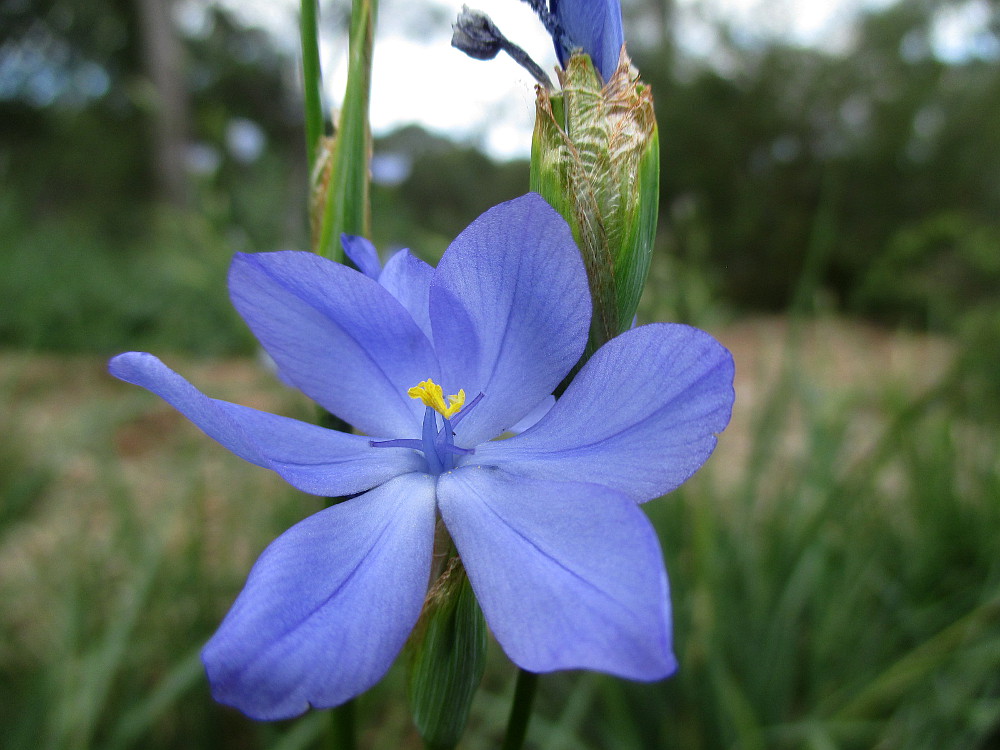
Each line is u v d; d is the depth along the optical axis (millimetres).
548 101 67
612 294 68
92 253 795
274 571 58
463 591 69
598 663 50
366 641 58
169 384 56
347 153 82
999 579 209
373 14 81
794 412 314
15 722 175
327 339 72
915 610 217
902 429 212
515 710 75
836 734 190
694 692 191
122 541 216
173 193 1053
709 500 206
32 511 272
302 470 67
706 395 58
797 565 200
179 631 198
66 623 183
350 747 90
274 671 54
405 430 75
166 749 190
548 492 60
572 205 66
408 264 77
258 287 69
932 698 188
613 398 62
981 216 879
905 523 247
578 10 68
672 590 195
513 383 70
